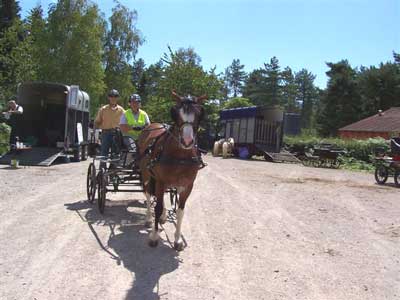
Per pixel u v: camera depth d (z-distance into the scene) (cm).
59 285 546
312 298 542
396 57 6962
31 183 1293
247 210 1042
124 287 550
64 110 2102
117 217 893
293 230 870
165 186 713
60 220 850
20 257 636
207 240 767
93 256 655
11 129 1944
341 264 673
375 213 1094
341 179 1898
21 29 3509
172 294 536
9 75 3155
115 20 4788
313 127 8562
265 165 2506
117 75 4825
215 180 1594
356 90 6625
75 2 4141
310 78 12262
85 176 1498
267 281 590
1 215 872
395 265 680
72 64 4116
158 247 712
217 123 3950
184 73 4016
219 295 539
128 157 891
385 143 2880
